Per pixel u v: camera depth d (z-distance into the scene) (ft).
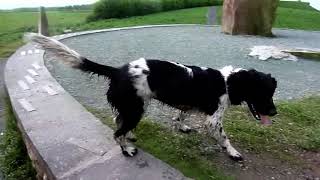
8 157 4.55
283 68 8.28
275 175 3.44
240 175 3.39
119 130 3.51
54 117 4.36
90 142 3.71
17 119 4.58
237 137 4.17
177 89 3.52
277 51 9.43
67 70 6.89
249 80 3.58
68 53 3.52
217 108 3.66
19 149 4.60
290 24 17.74
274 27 16.51
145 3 20.74
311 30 16.10
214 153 3.76
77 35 11.64
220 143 3.75
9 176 4.23
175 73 3.51
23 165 4.35
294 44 11.47
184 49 9.78
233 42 11.32
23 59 7.52
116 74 3.47
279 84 6.82
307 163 3.70
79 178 3.13
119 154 3.47
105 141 3.74
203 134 4.19
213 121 3.67
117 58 8.29
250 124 4.55
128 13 19.81
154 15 20.21
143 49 9.52
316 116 4.93
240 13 13.03
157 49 9.62
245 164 3.59
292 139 4.19
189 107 3.72
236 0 12.92
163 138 4.00
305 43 11.82
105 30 13.23
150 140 3.91
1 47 10.40
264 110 3.64
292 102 5.60
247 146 3.98
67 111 4.56
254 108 3.71
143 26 14.89
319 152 3.93
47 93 5.28
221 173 3.38
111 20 18.21
